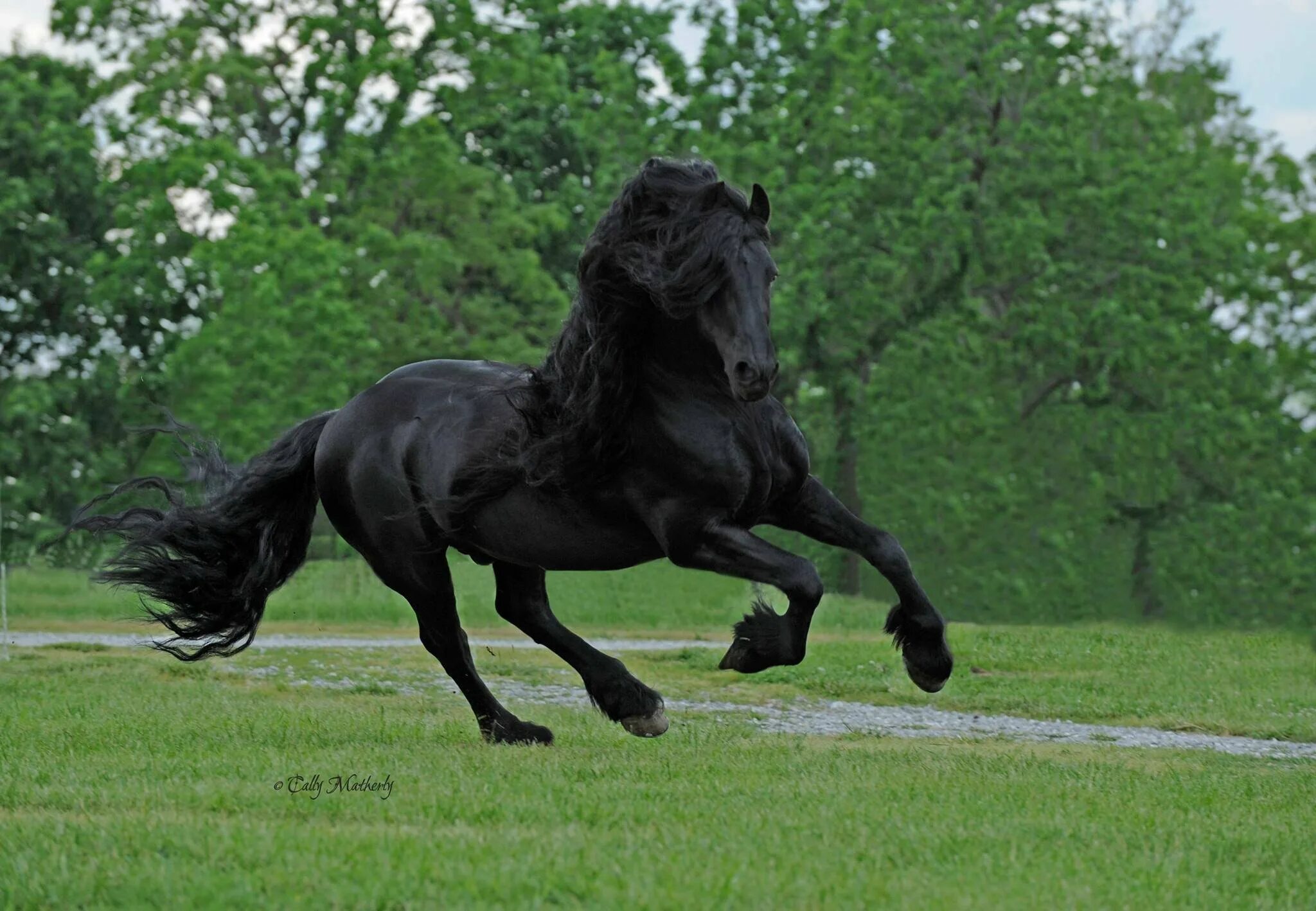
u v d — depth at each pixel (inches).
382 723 390.3
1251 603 1286.9
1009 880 203.2
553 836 223.9
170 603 370.0
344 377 1293.1
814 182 1370.6
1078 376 1380.4
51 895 193.6
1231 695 544.4
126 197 1389.0
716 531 297.7
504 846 215.5
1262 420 1355.8
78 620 933.8
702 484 296.5
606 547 316.5
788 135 1395.2
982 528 1330.0
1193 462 1375.5
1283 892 206.7
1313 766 372.2
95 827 230.4
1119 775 316.8
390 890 192.1
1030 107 1384.1
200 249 1284.4
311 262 1288.1
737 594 1053.8
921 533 1337.4
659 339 297.9
